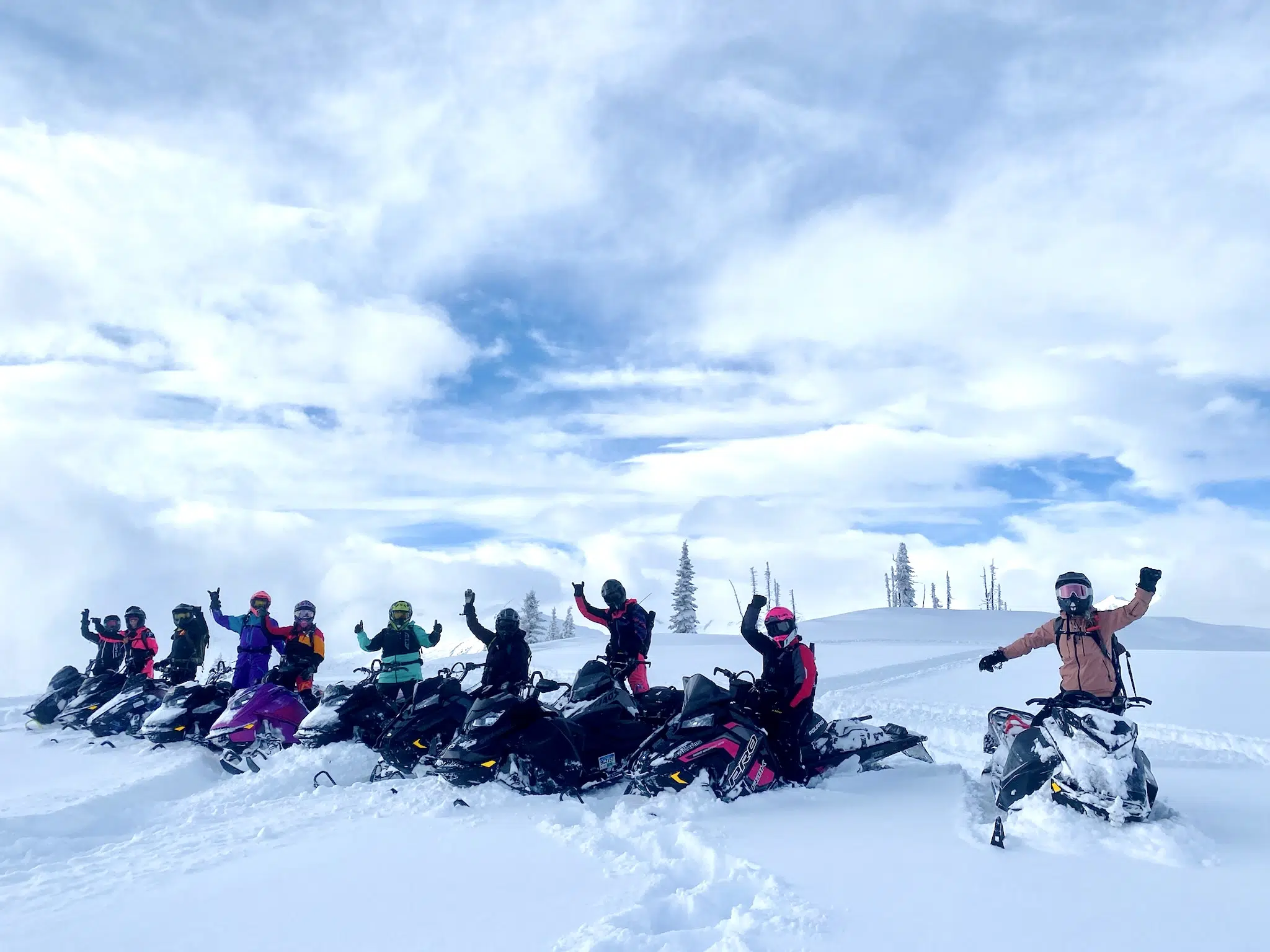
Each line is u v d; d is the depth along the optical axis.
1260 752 8.90
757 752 6.72
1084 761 5.11
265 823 6.38
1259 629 45.12
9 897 4.56
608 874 4.65
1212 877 4.18
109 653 13.62
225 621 12.16
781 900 3.89
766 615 7.44
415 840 5.63
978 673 17.55
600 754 7.50
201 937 3.85
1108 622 5.64
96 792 7.49
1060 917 3.64
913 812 5.90
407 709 8.42
